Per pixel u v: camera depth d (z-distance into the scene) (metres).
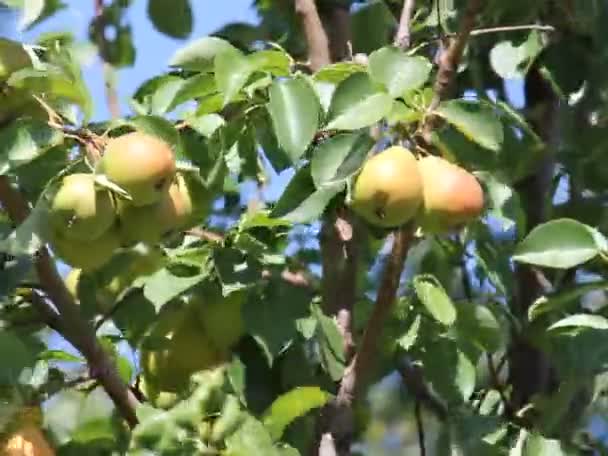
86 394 2.44
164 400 2.42
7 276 2.29
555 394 2.44
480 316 2.42
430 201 2.28
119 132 2.32
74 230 2.24
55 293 2.31
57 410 2.47
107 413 2.50
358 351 2.35
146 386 2.45
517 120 2.41
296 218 2.29
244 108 2.40
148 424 2.29
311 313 2.37
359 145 2.27
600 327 2.33
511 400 2.54
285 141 2.29
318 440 2.37
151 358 2.43
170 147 2.31
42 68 2.28
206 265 2.39
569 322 2.34
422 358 2.42
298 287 2.39
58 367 2.44
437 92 2.31
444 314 2.36
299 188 2.30
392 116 2.28
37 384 2.36
